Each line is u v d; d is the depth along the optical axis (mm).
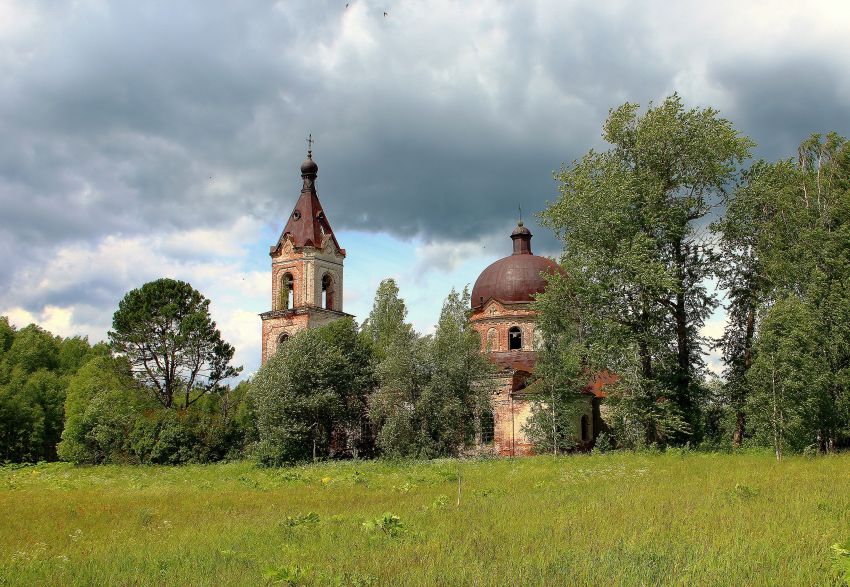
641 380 51406
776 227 52750
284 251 83750
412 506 25000
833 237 50438
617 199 50844
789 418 43562
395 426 59094
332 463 59531
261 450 63625
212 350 84375
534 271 76250
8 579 15602
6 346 104750
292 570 13719
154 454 72000
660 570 13516
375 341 89750
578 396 63219
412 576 13469
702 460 41750
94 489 44562
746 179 54312
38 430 91250
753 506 20719
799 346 44250
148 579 14812
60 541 21359
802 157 56156
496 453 64375
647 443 53281
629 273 50031
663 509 20641
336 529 20156
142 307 82312
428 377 61062
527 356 73562
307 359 66938
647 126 52344
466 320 68375
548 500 24594
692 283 54000
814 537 15789
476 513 21875
